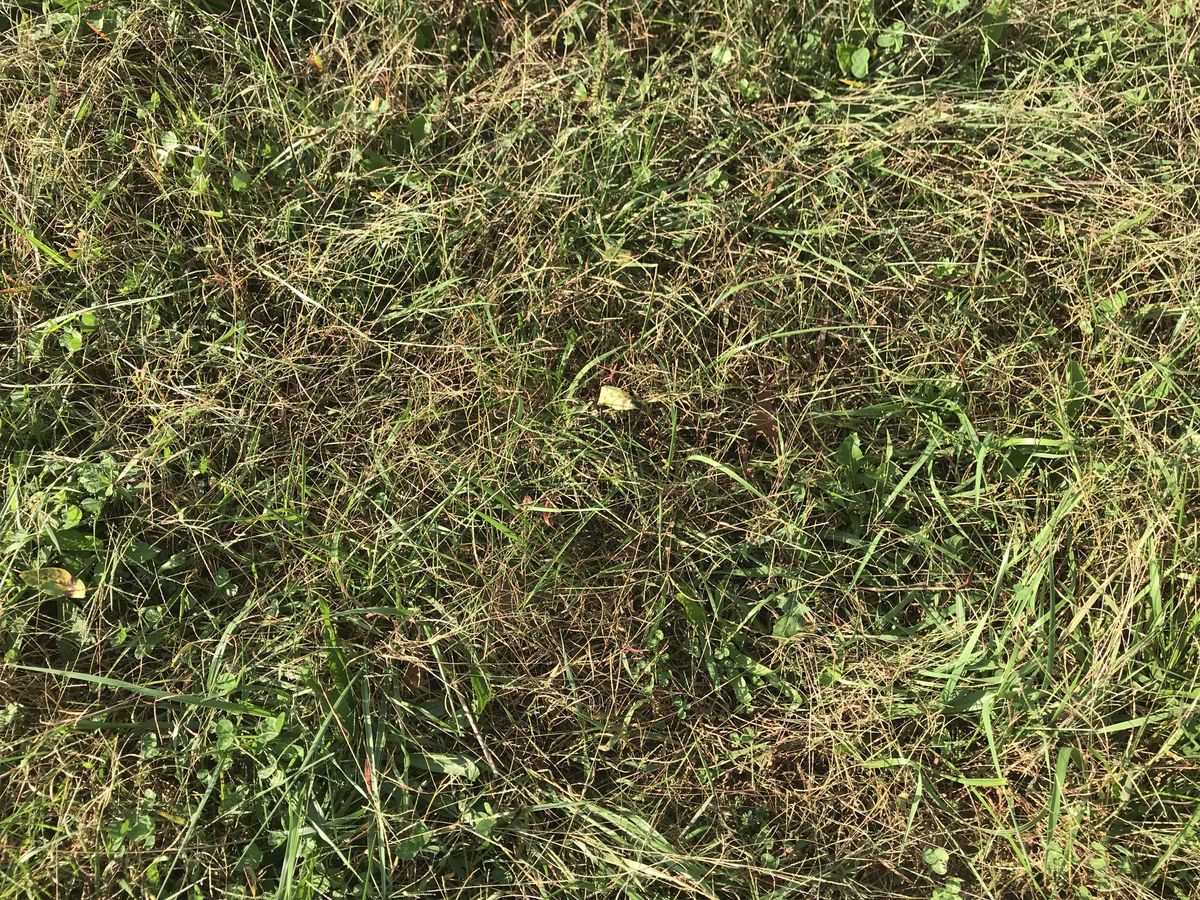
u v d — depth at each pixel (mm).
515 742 881
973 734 885
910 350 933
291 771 849
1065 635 879
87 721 819
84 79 919
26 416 888
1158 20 968
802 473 909
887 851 879
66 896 826
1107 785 876
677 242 919
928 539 898
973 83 969
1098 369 918
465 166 938
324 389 914
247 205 931
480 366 896
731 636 896
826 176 936
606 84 945
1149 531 862
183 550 890
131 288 908
